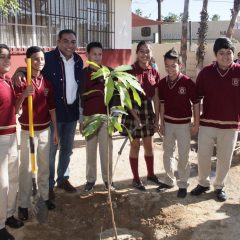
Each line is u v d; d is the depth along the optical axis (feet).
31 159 13.08
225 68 14.08
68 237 13.48
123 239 13.25
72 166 19.11
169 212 14.23
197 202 15.08
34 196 13.50
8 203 13.05
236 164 19.15
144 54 15.08
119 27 41.45
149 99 15.56
